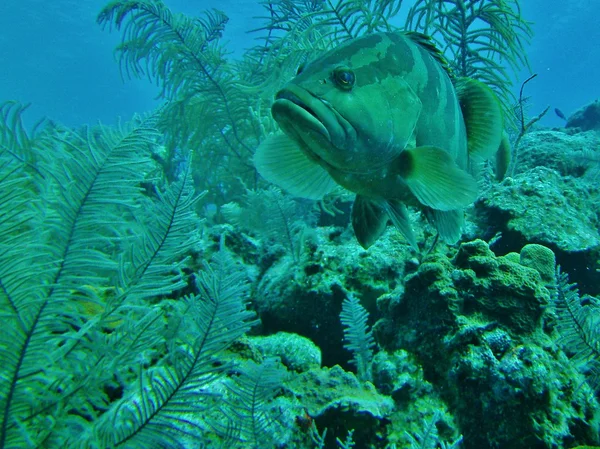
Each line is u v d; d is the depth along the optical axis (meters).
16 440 1.70
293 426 2.73
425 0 6.53
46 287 1.74
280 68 6.62
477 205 5.45
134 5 7.06
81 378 1.88
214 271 1.93
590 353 3.14
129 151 1.85
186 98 7.71
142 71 7.92
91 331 1.99
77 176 1.78
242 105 7.80
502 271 3.20
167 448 1.86
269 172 2.25
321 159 1.96
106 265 1.93
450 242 2.41
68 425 1.84
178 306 2.55
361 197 2.38
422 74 2.14
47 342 1.84
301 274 4.64
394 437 2.92
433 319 3.27
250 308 4.97
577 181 6.59
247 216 5.47
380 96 1.88
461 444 2.88
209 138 8.19
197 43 7.39
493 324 3.05
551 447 2.60
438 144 2.21
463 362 2.97
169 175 7.72
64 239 1.80
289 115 1.72
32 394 1.71
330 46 6.60
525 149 8.41
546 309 3.20
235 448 2.28
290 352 3.80
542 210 5.08
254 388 2.28
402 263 4.66
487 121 2.36
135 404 1.80
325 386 3.13
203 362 1.85
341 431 2.92
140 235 2.21
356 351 3.76
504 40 7.03
